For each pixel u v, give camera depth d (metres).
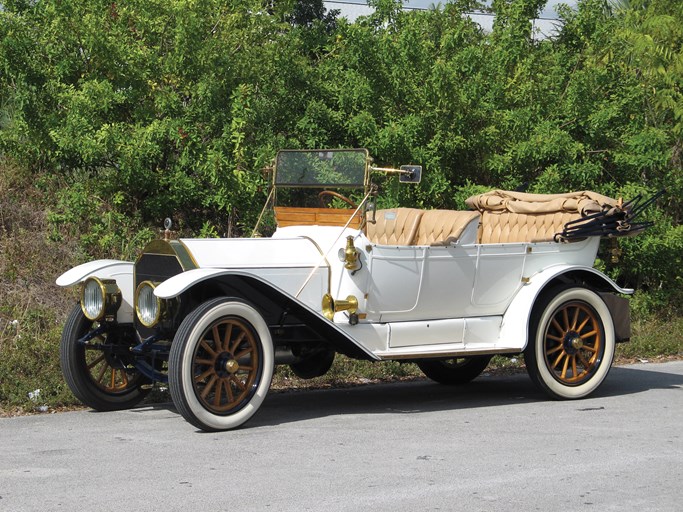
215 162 10.73
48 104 11.47
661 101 12.93
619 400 8.39
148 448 6.33
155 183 11.36
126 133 10.96
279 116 11.93
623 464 5.99
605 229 8.63
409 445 6.46
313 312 7.15
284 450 6.29
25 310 9.69
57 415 7.56
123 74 11.22
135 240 11.01
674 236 12.41
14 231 10.88
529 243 8.43
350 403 8.23
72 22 11.16
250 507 5.02
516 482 5.54
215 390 6.95
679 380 9.56
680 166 13.86
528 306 8.20
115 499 5.15
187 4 11.41
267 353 7.05
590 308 8.54
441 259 8.00
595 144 12.87
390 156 11.86
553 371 8.36
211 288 7.24
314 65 12.93
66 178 11.73
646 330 12.09
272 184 8.52
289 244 7.61
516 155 12.24
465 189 11.91
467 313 8.27
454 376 9.44
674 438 6.75
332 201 8.08
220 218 12.09
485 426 7.16
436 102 11.99
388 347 7.81
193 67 11.31
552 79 12.95
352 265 7.54
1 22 11.03
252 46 11.72
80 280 7.54
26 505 5.04
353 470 5.77
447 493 5.30
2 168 11.63
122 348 7.53
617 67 12.99
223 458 6.06
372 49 11.88
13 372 8.23
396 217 8.74
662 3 13.62
